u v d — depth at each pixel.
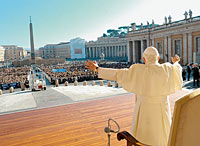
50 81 33.16
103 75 2.42
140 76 2.28
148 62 2.42
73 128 5.43
